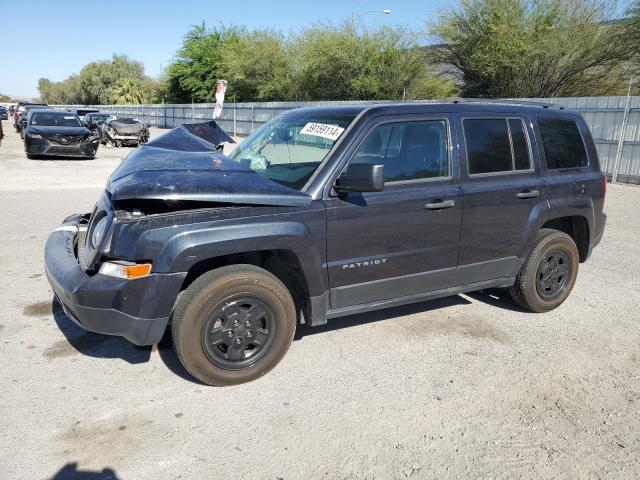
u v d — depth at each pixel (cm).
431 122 407
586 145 507
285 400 341
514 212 446
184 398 340
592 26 2253
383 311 493
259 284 346
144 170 346
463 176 417
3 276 555
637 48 2142
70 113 1873
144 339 327
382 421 322
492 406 341
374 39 2980
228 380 350
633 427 321
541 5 2327
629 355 414
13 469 272
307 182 363
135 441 297
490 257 444
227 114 3456
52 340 416
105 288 317
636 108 1402
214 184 332
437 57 2792
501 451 297
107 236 329
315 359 396
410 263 402
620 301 532
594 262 674
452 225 412
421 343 427
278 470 277
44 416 318
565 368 391
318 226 356
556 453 296
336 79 3133
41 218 827
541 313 495
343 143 370
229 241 327
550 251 478
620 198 1206
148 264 319
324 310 376
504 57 2333
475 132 428
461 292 441
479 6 2427
